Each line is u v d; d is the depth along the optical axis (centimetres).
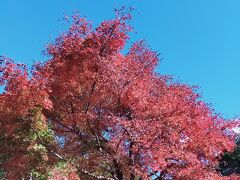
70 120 1449
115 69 1412
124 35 1408
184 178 1420
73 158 1527
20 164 1402
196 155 1448
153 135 1389
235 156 2503
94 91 1430
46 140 1475
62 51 1420
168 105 1439
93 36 1398
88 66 1409
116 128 1419
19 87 1305
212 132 1491
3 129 1348
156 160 1349
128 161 1448
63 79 1419
